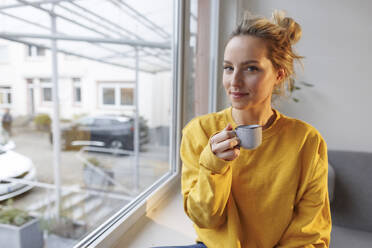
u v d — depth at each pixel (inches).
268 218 21.6
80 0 94.3
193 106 58.7
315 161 22.0
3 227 153.9
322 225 21.6
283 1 67.4
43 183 334.3
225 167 18.0
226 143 17.0
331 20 64.6
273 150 22.2
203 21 62.4
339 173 52.4
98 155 333.7
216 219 19.8
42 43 144.2
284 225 21.5
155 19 97.7
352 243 43.0
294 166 21.5
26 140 299.7
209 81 68.6
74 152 340.2
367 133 64.6
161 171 289.7
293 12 67.1
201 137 23.1
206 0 63.2
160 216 36.3
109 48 180.7
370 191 49.8
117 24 106.8
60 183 343.0
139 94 240.4
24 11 82.5
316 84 67.1
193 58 57.2
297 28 22.8
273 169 21.7
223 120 24.2
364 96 63.9
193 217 20.6
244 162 22.2
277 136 22.5
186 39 44.4
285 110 69.7
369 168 51.6
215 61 67.1
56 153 332.2
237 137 17.3
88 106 220.8
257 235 22.0
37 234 218.1
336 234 46.2
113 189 326.6
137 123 260.2
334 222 50.4
